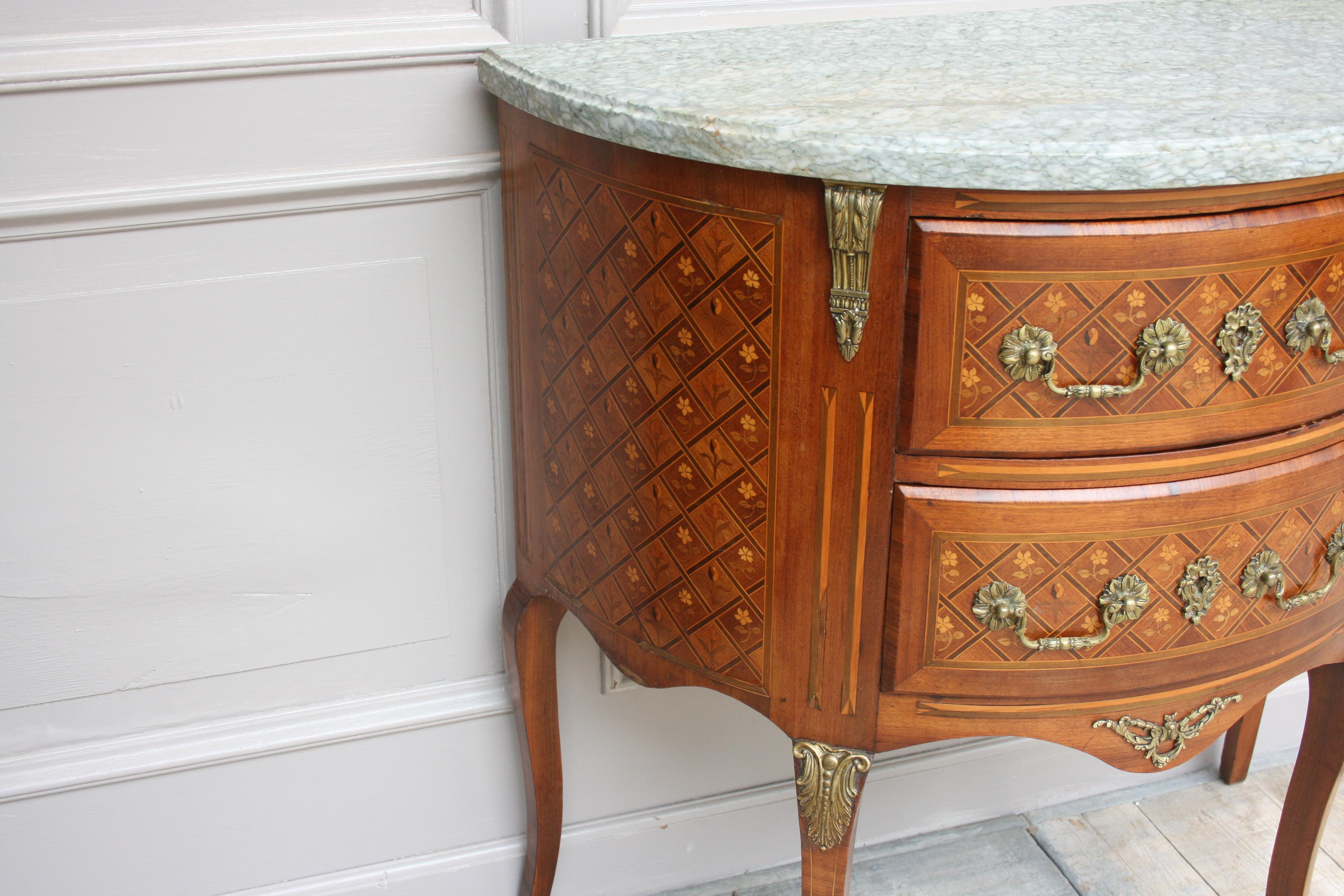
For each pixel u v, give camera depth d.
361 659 1.27
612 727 1.37
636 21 1.15
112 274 1.06
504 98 0.98
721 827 1.45
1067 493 0.84
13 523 1.10
